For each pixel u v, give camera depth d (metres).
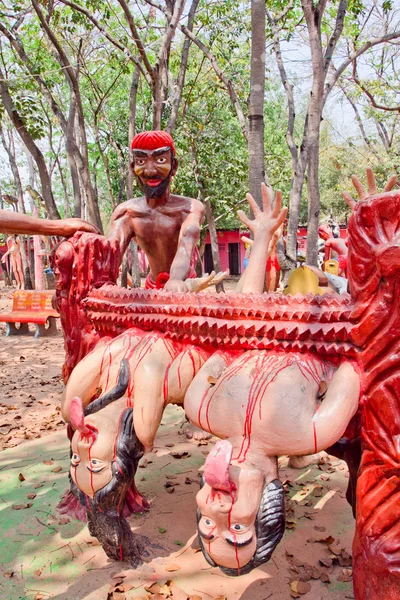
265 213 2.71
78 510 3.02
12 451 4.04
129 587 2.38
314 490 3.31
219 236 23.38
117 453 2.28
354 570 1.82
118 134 15.66
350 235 1.83
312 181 6.36
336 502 3.17
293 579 2.42
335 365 1.98
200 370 2.19
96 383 2.52
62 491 3.33
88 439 2.28
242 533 1.80
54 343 9.56
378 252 1.68
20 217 2.72
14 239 20.55
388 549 1.70
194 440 4.18
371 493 1.80
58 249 2.85
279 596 2.31
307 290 3.51
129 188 9.59
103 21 8.22
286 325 2.02
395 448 1.70
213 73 13.65
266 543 1.83
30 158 19.84
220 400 1.98
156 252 3.41
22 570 2.55
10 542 2.79
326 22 10.02
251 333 2.11
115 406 2.37
